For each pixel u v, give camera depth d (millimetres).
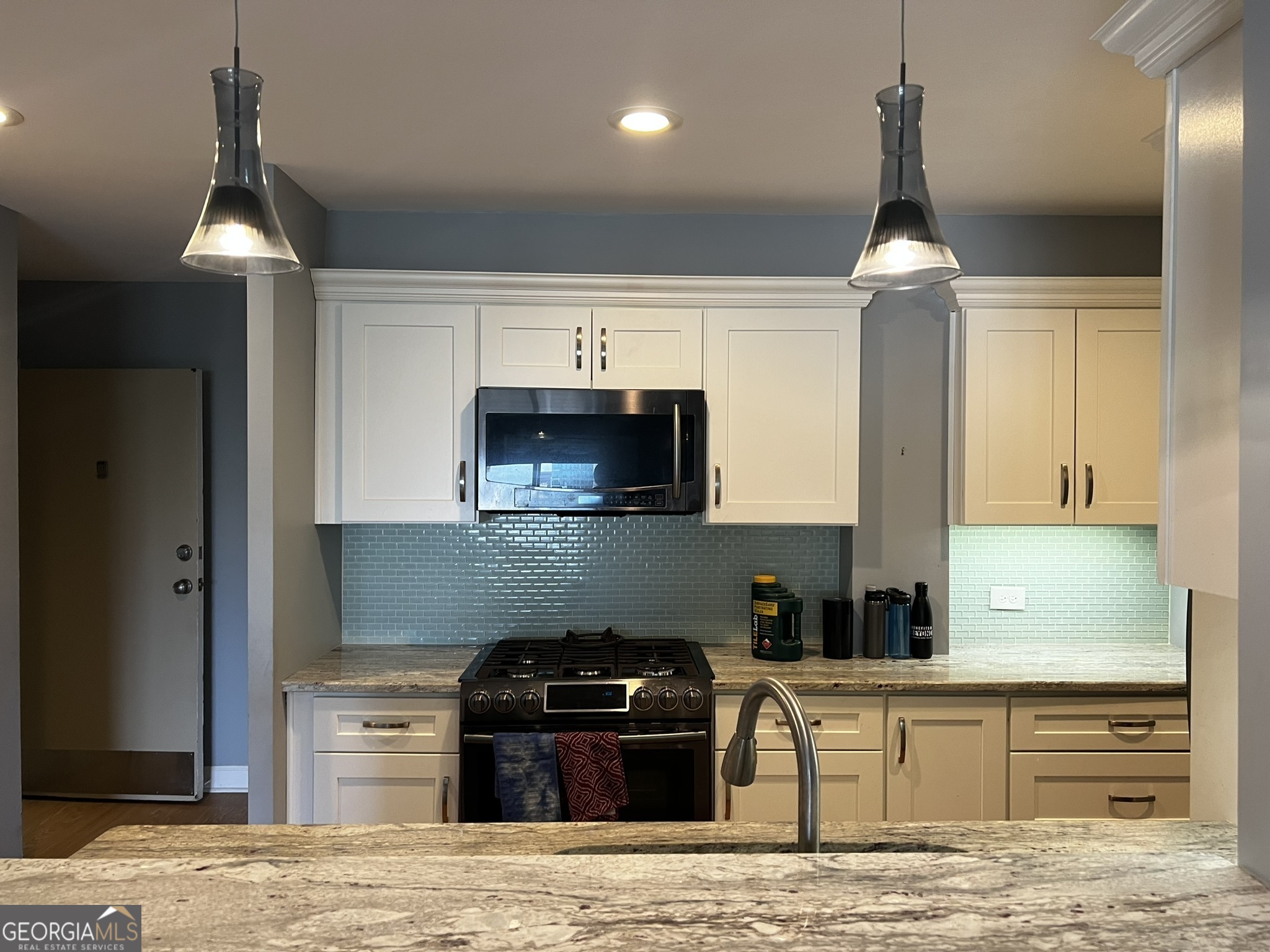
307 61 2158
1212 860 1176
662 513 3305
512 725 2975
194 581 4531
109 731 4535
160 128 2570
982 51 2117
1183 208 1433
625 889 1060
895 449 3508
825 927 968
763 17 1947
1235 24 1299
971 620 3771
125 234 3703
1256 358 1167
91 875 1088
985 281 3311
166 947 913
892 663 3377
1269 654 1123
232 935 939
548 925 967
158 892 1042
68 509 4555
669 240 3533
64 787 4547
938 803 3084
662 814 2988
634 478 3299
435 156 2852
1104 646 3738
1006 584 3768
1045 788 3086
